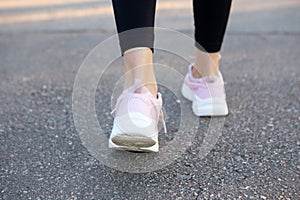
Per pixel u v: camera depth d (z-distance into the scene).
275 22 2.50
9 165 1.24
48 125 1.46
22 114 1.54
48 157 1.28
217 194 1.11
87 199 1.10
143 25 1.14
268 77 1.81
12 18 2.68
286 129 1.41
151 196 1.11
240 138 1.36
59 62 2.01
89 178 1.18
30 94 1.70
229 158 1.26
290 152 1.29
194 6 1.39
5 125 1.46
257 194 1.11
